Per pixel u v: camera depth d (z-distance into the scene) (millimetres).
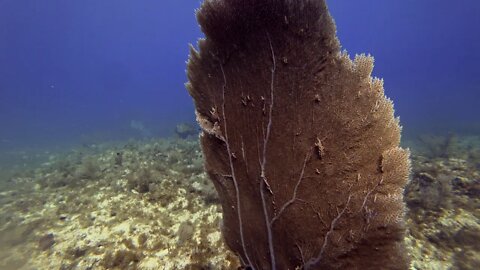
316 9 2129
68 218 5961
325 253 2305
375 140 2115
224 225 3281
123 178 8320
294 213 2459
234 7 2355
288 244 2574
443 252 4203
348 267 2188
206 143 2986
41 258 4590
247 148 2668
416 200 5762
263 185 2633
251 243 2955
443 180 6512
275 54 2326
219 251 4332
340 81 2170
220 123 2785
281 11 2201
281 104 2383
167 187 7258
